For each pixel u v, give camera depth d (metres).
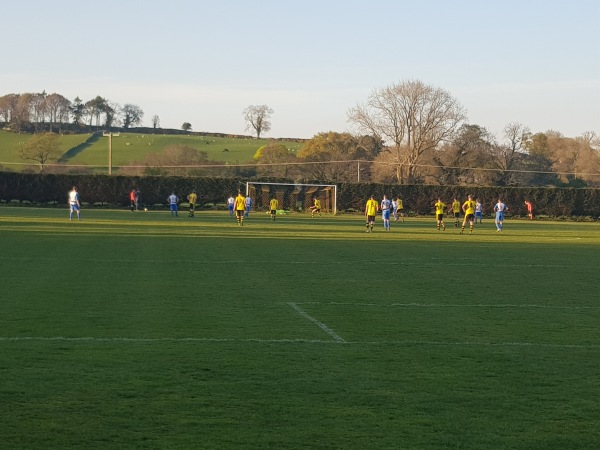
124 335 12.13
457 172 101.25
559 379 9.89
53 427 7.61
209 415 8.09
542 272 23.08
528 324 13.99
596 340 12.58
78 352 10.84
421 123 99.25
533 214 80.31
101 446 7.12
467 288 18.94
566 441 7.51
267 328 13.02
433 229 50.16
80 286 17.81
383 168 100.88
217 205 80.25
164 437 7.39
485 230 50.47
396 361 10.73
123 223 46.78
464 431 7.75
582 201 79.50
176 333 12.40
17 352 10.76
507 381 9.73
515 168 109.88
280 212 74.56
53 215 56.28
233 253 27.30
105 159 125.69
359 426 7.84
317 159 109.69
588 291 18.73
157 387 9.10
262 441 7.34
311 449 7.16
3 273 20.02
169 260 24.30
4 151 129.75
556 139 127.69
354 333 12.73
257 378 9.62
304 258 26.03
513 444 7.41
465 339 12.45
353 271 22.33
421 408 8.50
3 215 54.59
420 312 15.09
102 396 8.68
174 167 104.50
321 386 9.30
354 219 64.81
